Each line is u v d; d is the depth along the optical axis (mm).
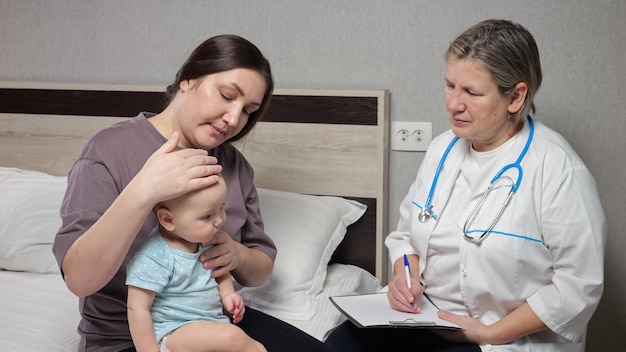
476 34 1709
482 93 1699
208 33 2600
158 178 1404
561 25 2318
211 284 1553
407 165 2527
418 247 1909
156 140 1637
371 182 2479
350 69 2510
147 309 1468
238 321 1602
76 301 2010
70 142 2709
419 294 1885
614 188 2377
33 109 2721
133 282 1452
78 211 1507
